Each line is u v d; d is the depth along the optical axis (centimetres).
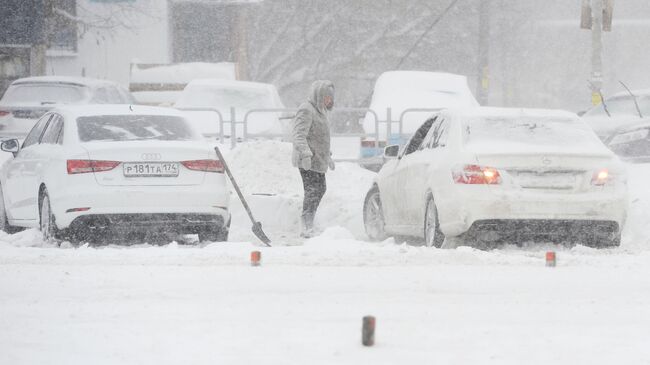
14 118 7331
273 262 3319
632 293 2772
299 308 2508
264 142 5703
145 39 11756
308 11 13962
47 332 2200
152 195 3956
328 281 2917
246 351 2027
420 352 2027
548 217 3672
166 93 9512
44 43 11312
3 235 4262
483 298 2678
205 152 4088
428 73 7581
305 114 4797
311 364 1928
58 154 4053
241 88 7838
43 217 4169
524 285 2884
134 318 2364
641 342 2136
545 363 1952
